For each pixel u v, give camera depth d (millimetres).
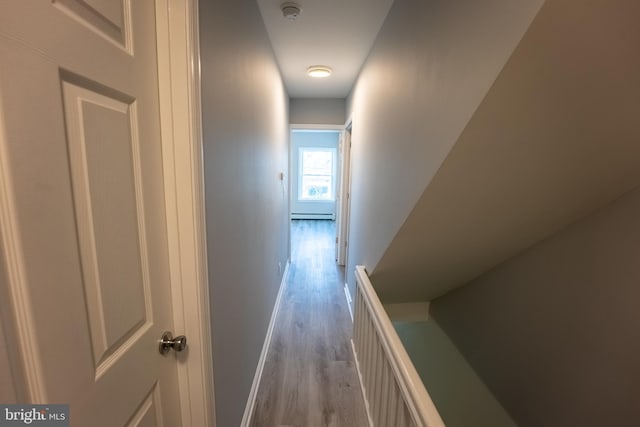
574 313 1398
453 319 2580
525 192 1154
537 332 1637
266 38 2043
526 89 729
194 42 809
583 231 1345
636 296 1127
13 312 422
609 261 1229
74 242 522
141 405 750
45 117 458
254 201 1778
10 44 402
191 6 788
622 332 1173
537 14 577
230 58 1220
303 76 3090
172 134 814
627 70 676
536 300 1644
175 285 889
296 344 2484
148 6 735
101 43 572
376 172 1973
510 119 814
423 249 1686
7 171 407
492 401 2039
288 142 3938
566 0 553
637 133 859
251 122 1647
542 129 848
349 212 3357
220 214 1120
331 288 3631
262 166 2027
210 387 1004
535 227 1445
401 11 1463
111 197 614
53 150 475
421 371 2992
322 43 2250
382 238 1774
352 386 2021
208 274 991
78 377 537
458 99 873
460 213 1298
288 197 4148
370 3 1685
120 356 657
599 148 923
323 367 2205
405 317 2979
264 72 2000
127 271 677
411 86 1276
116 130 625
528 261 1699
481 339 2189
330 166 7562
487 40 733
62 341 500
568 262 1428
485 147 912
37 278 452
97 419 588
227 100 1185
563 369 1460
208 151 969
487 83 734
